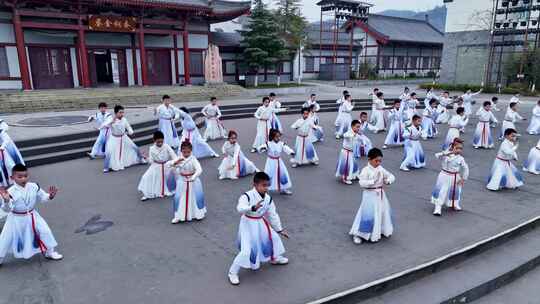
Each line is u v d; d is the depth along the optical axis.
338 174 9.18
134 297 4.59
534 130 15.12
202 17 26.45
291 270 5.24
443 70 35.03
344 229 6.56
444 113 18.06
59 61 22.30
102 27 21.38
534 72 28.50
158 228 6.55
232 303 4.48
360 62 42.44
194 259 5.52
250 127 16.52
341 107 14.46
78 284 4.86
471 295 5.11
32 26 19.61
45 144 11.23
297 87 29.53
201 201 6.89
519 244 6.40
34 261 5.44
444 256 5.58
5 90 20.11
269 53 28.45
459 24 33.28
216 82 25.41
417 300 4.83
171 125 12.36
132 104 20.69
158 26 24.64
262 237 5.11
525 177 9.60
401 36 42.25
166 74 26.44
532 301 5.18
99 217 7.00
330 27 47.72
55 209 7.35
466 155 11.90
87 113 17.06
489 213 7.27
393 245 5.96
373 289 4.84
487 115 12.70
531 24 28.70
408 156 10.11
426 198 8.06
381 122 15.98
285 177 8.17
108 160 9.87
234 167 9.17
